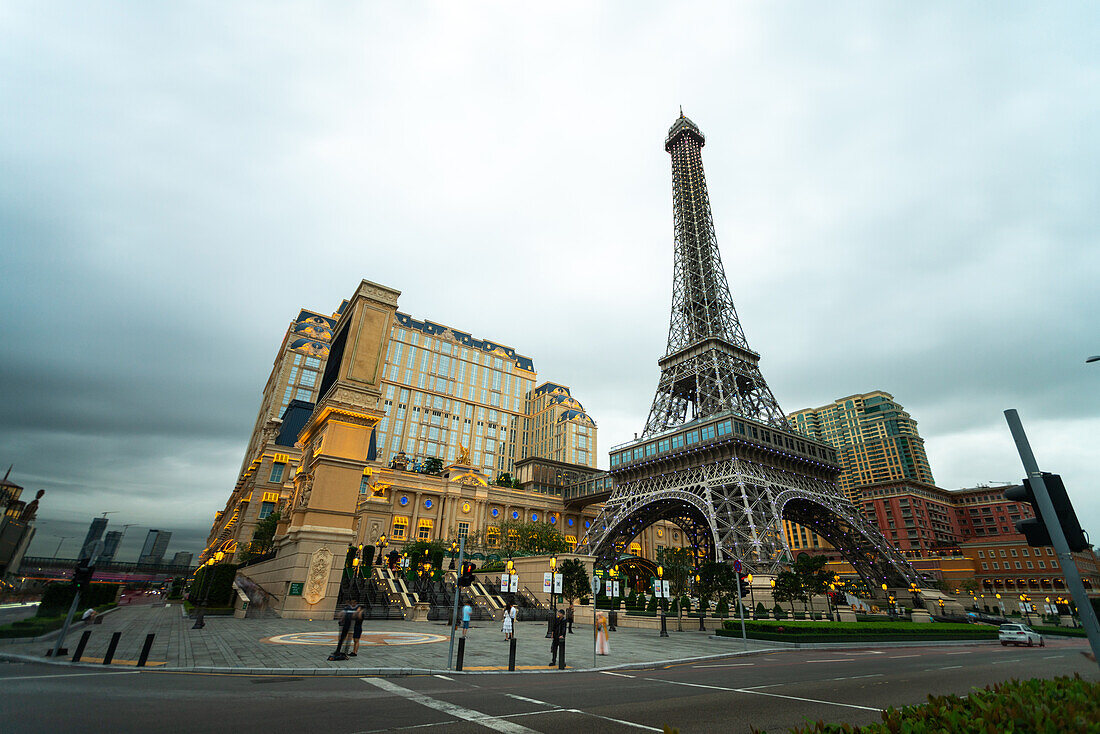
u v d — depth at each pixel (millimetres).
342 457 44719
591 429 199125
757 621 44469
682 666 27469
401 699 15898
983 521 179125
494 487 125312
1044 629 74938
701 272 114312
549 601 59000
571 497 134750
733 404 91250
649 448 94812
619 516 87938
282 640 28688
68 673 18188
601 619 29750
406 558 69625
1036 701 9141
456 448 192125
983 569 134625
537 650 30391
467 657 25672
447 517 114688
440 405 195125
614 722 13891
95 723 11797
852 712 15359
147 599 119875
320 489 43156
